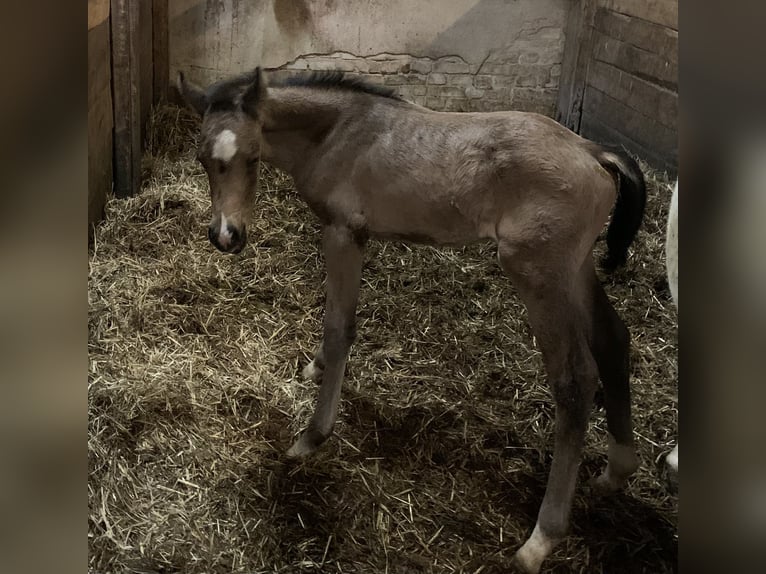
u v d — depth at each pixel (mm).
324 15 4801
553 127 2006
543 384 2686
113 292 2961
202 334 2818
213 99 2045
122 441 2275
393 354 2793
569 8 4965
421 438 2406
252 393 2543
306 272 3236
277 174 3795
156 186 3676
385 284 3172
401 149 2066
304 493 2176
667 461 2252
